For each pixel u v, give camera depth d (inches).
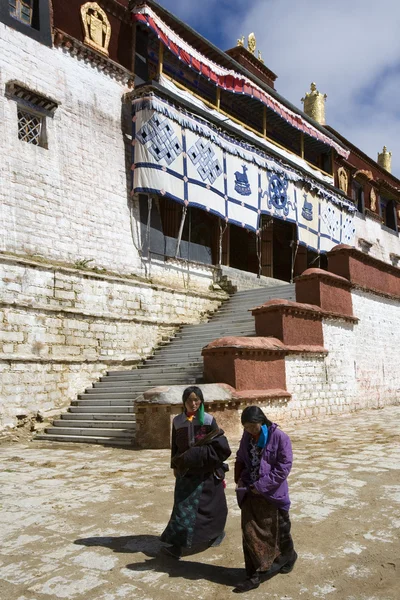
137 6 658.8
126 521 209.9
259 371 463.5
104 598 142.5
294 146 1056.2
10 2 548.1
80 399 525.3
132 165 641.0
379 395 685.9
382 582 148.8
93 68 621.9
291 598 140.9
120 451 379.6
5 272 483.8
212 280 765.3
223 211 721.6
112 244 607.8
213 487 177.5
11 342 476.4
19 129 535.5
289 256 1077.1
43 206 536.7
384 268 741.3
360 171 1217.4
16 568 165.0
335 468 296.4
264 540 149.6
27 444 437.7
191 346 599.8
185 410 181.9
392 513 212.8
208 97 845.8
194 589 147.6
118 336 587.5
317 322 570.6
